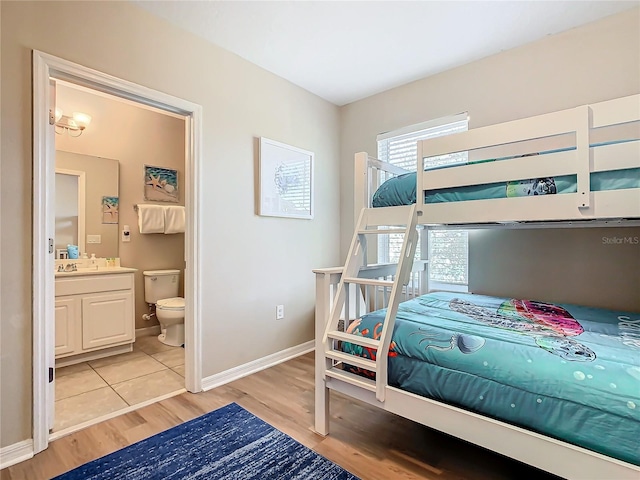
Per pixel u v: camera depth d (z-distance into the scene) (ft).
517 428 4.13
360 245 6.88
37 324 5.68
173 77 7.45
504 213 5.27
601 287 7.50
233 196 8.69
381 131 11.00
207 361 8.13
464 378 4.58
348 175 11.89
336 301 6.14
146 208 12.08
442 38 8.00
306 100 10.79
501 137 5.30
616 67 7.23
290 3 6.77
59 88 10.47
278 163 9.81
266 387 8.19
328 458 5.49
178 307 10.95
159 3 6.78
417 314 6.17
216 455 5.55
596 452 3.63
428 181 6.02
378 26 7.53
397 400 5.16
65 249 10.55
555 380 3.90
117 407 7.15
